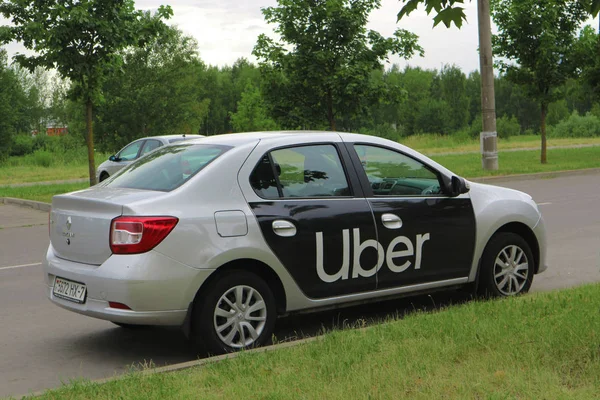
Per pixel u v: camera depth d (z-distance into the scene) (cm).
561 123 7319
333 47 2088
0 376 530
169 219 524
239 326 547
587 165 2534
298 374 448
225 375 454
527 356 460
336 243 588
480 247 666
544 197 1703
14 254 1118
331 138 620
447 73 10850
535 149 3997
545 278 824
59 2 1708
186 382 445
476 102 12344
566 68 2555
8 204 1922
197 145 606
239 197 558
